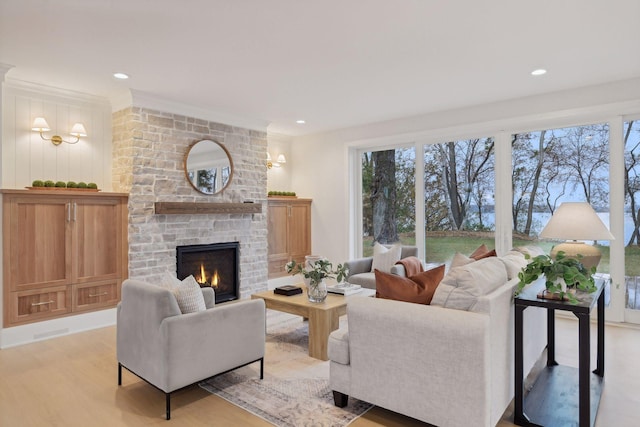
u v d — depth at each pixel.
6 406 2.56
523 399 2.41
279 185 6.96
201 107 5.05
